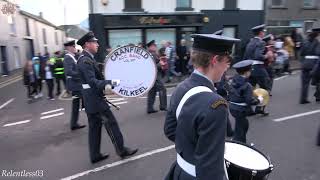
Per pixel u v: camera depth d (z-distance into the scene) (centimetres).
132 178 507
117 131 563
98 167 552
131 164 556
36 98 1269
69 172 542
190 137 212
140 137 688
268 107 880
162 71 1383
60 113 977
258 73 891
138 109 933
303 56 884
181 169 223
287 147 601
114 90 555
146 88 565
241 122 567
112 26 1653
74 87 743
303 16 2170
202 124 202
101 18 1645
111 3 1669
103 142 660
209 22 1859
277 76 1464
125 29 1695
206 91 211
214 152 201
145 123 790
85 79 523
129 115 870
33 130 800
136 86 562
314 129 697
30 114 998
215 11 1866
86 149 642
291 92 1083
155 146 632
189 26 1809
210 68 220
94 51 530
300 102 915
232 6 1906
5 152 650
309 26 2191
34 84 1255
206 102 205
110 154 600
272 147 602
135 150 599
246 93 548
